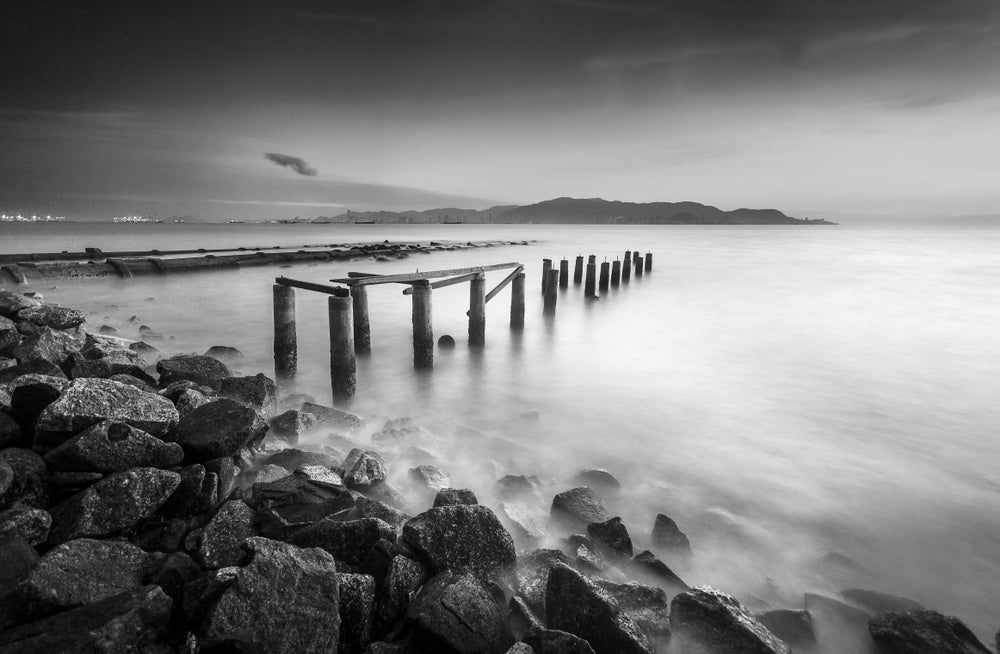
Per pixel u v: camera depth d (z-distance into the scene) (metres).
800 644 3.99
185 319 16.72
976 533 5.88
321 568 3.34
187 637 2.78
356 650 3.29
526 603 3.80
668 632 3.71
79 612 2.63
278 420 6.42
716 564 5.14
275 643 2.90
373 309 18.97
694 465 7.42
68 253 26.19
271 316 17.44
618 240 98.19
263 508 4.28
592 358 13.38
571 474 6.92
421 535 3.89
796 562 5.24
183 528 3.97
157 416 4.63
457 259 41.94
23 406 4.51
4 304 9.53
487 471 6.43
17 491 3.76
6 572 3.04
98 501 3.69
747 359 13.71
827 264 44.88
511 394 10.38
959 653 3.66
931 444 8.38
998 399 10.56
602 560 4.59
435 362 12.10
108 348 8.32
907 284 30.44
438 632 3.15
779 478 7.09
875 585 4.93
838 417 9.52
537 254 52.19
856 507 6.38
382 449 6.55
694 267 41.66
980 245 82.69
